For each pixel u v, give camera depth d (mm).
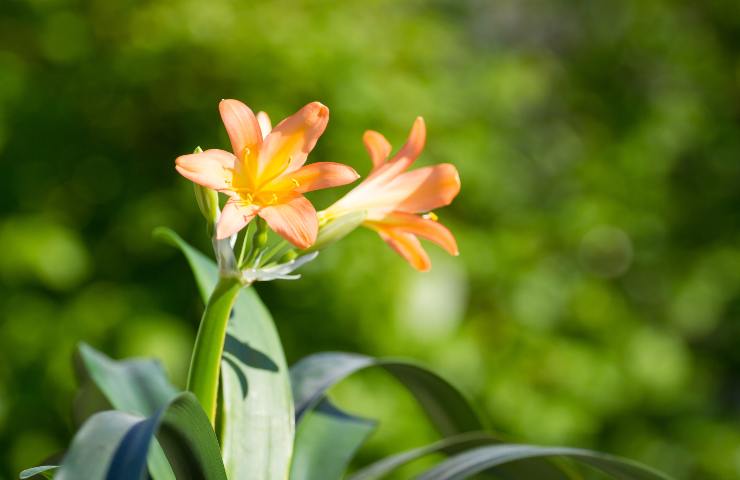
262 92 1277
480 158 1427
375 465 774
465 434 770
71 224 1348
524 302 1435
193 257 739
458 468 680
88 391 808
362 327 1283
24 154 1341
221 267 613
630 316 1601
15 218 1306
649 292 1784
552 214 1614
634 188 1708
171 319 1299
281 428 658
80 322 1269
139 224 1313
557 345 1455
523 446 695
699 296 1767
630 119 1805
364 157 1283
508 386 1380
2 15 1364
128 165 1361
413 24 1457
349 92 1269
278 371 671
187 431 589
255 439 651
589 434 1497
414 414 1323
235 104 604
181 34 1268
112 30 1363
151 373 798
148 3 1351
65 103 1343
